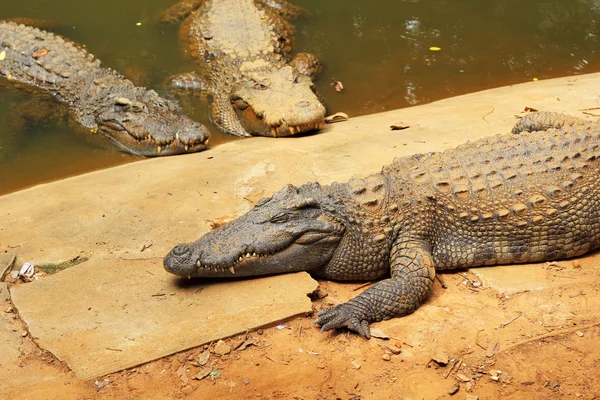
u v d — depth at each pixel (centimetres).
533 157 375
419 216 364
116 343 341
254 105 477
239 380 334
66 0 690
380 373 336
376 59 553
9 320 350
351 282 369
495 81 514
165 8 676
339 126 468
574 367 335
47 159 461
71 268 366
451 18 632
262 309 351
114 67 549
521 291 359
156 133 461
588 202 368
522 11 646
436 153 388
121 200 400
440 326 349
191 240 378
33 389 330
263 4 646
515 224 365
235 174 415
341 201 364
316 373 336
